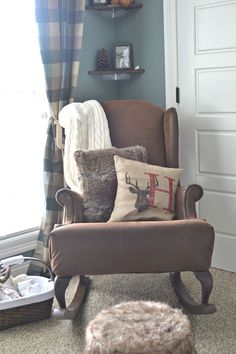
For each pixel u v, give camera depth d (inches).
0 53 117.9
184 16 123.8
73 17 122.2
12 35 119.6
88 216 103.4
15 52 120.7
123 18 138.4
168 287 114.7
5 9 117.6
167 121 118.2
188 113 127.3
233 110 118.6
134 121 119.7
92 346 63.6
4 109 120.7
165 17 127.4
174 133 117.1
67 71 122.7
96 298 109.7
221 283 116.3
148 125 119.2
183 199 103.3
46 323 98.9
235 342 89.0
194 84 124.8
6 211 123.9
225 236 124.9
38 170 129.3
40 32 116.5
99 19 135.9
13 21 119.3
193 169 128.6
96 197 104.6
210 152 124.5
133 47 137.2
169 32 127.4
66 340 91.8
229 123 119.7
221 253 126.1
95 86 137.5
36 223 128.4
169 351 61.4
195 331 93.2
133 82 139.3
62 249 90.0
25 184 127.4
